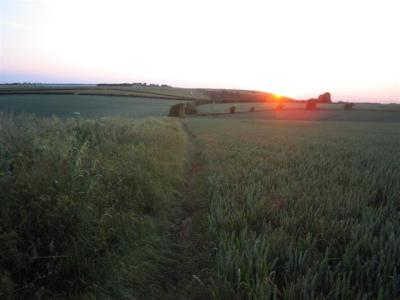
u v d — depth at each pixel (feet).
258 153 43.93
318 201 19.01
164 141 45.47
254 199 19.67
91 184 15.56
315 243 13.55
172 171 31.12
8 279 9.99
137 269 12.98
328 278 10.80
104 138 30.63
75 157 17.94
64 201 12.65
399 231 14.62
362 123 189.98
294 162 35.45
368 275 11.03
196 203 22.81
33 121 29.89
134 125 45.91
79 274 11.59
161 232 17.34
